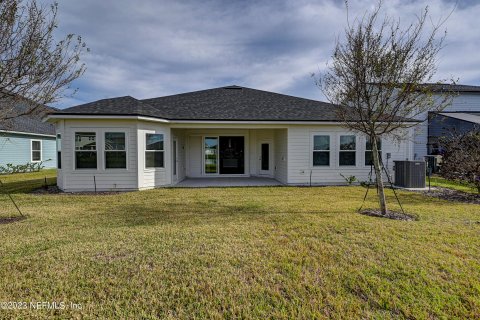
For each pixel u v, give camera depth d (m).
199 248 4.07
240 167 15.15
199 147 14.97
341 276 3.25
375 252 3.92
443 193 9.54
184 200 8.18
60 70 5.33
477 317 2.58
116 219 5.85
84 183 10.06
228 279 3.18
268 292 2.95
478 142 9.38
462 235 4.66
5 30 4.62
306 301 2.80
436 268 3.45
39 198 8.59
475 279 3.19
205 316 2.58
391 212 6.43
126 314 2.59
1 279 3.16
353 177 11.62
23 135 18.47
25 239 4.50
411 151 12.16
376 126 6.31
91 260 3.65
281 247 4.11
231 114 11.95
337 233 4.77
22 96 5.08
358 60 5.68
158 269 3.41
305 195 9.14
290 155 11.77
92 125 10.01
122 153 10.19
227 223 5.45
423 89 5.77
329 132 11.84
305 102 14.01
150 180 10.75
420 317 2.57
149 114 10.32
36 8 4.93
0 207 7.17
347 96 6.10
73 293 2.92
